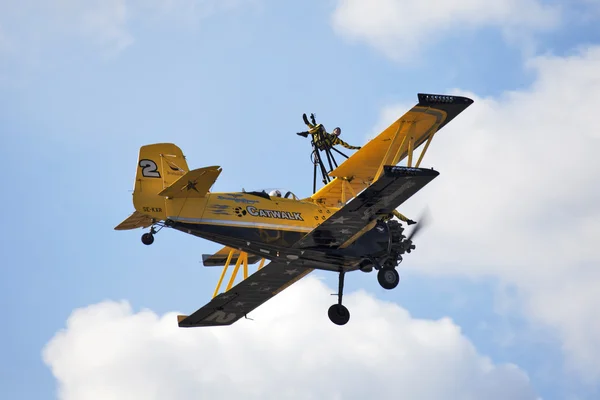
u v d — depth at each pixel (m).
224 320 107.56
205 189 86.44
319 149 108.94
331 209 98.44
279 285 101.81
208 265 105.62
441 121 93.25
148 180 89.19
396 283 97.12
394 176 82.38
